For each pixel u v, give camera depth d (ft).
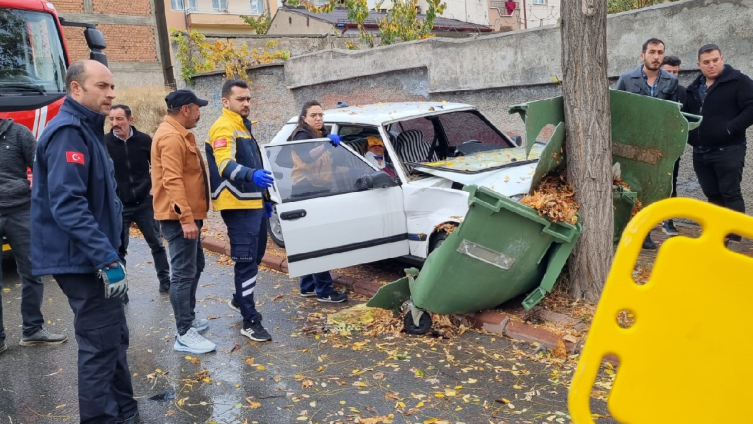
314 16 86.48
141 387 14.49
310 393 13.79
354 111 23.47
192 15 115.34
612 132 17.07
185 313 16.49
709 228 6.73
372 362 15.17
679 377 6.95
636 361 6.99
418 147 22.57
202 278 23.45
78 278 11.08
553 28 26.99
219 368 15.35
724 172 19.99
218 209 15.97
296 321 18.33
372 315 18.20
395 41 41.37
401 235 19.62
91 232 10.59
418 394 13.43
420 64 32.48
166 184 15.35
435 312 16.14
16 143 16.83
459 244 14.97
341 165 19.27
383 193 19.25
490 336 16.25
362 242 18.89
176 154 15.44
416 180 19.83
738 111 19.49
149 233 21.31
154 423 12.79
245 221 16.14
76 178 10.62
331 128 23.02
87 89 10.93
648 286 6.90
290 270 17.84
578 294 16.67
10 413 13.53
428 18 41.65
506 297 16.20
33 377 15.38
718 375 6.89
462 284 15.49
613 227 16.63
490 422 12.16
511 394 13.24
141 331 18.30
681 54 23.88
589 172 15.98
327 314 18.74
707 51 19.45
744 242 21.68
